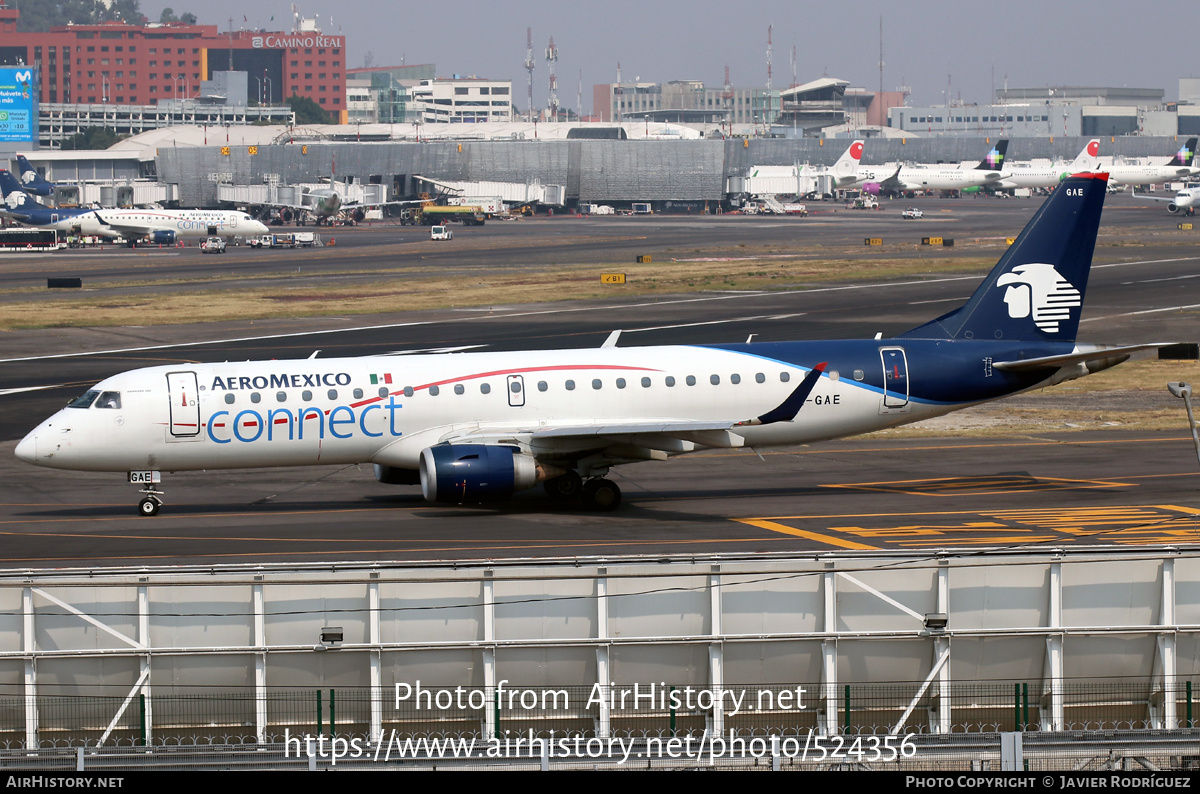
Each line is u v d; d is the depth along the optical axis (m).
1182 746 39.34
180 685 39.28
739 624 41.03
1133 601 42.19
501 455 59.19
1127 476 69.44
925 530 56.38
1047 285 67.62
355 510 62.66
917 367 66.00
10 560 51.25
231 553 52.50
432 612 40.28
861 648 40.72
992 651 41.03
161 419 59.50
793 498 64.94
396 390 61.84
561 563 40.69
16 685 38.84
